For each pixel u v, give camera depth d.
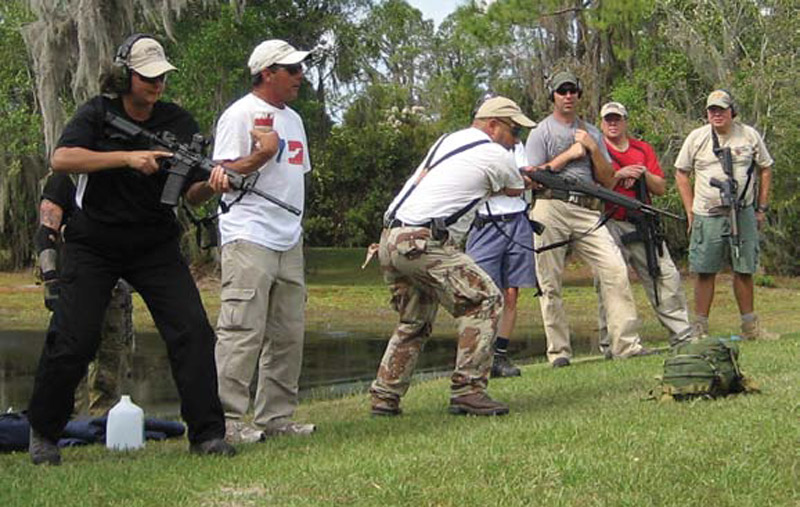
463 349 6.87
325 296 27.55
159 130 5.89
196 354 5.86
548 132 9.66
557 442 5.51
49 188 7.58
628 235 10.13
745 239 10.62
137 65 5.70
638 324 9.87
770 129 29.23
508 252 9.72
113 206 5.72
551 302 9.97
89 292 5.75
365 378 13.32
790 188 30.00
